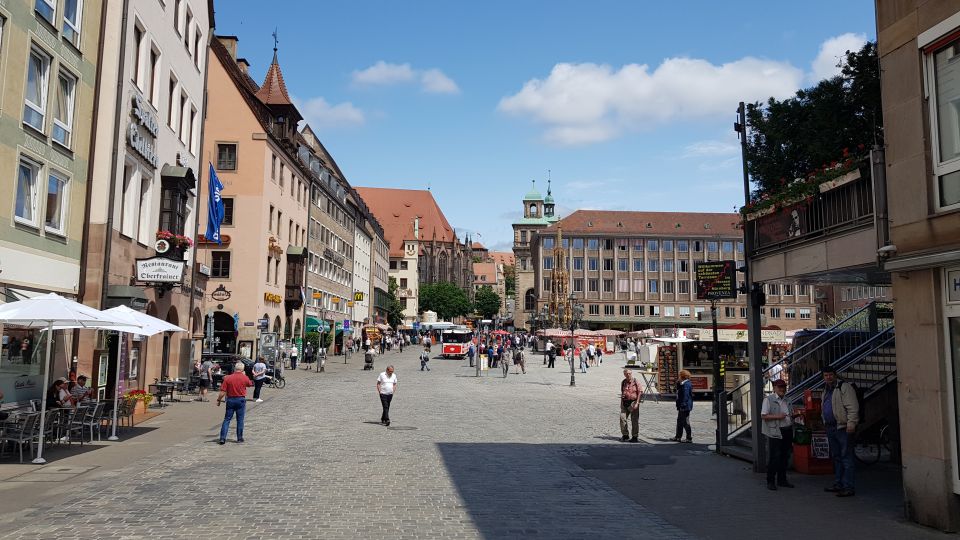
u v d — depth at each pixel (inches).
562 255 3671.3
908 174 379.6
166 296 1087.0
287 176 2110.0
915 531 360.2
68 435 613.3
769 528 370.0
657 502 432.8
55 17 747.4
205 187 1594.5
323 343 2292.1
